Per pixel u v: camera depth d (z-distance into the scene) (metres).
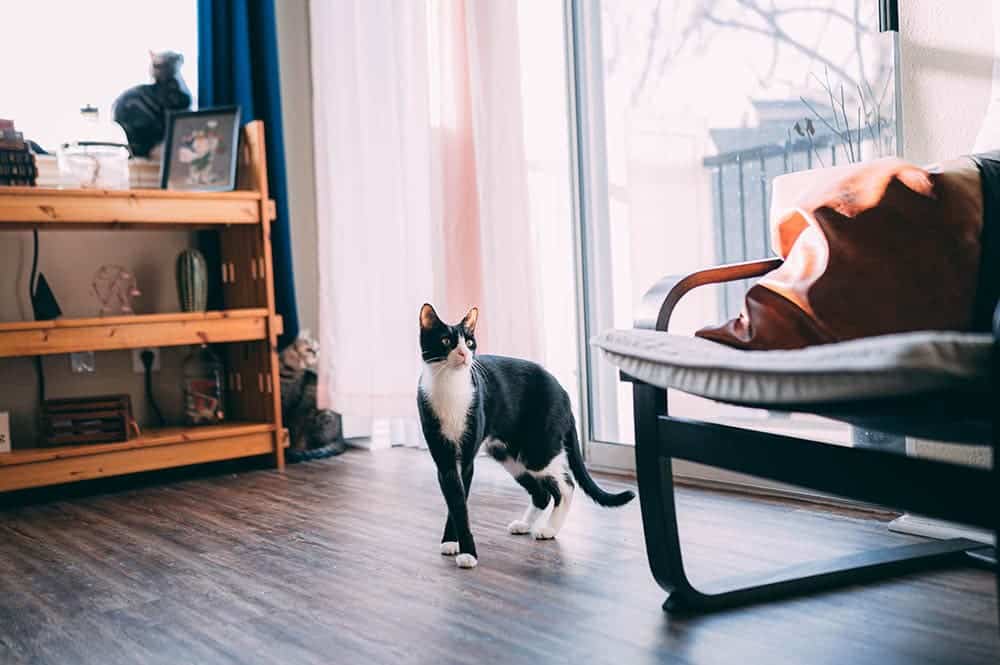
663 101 2.90
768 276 1.62
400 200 3.50
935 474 1.09
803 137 2.55
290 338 3.68
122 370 3.49
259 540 2.38
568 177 3.14
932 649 1.48
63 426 3.09
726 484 2.68
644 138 2.96
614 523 2.35
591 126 3.11
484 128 3.08
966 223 1.55
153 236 3.57
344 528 2.46
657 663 1.47
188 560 2.22
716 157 2.77
